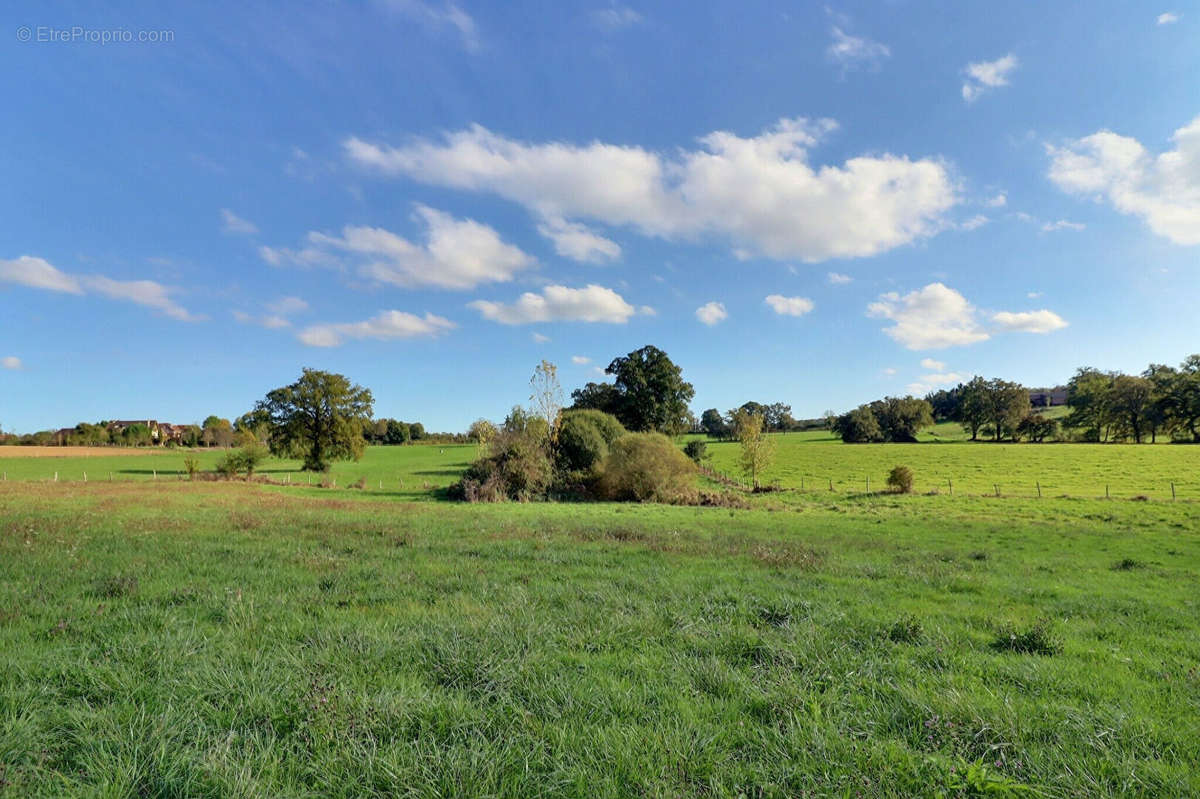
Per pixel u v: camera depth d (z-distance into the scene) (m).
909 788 3.60
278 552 12.78
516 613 7.58
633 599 8.77
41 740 3.95
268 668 5.34
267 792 3.45
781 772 3.77
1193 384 91.81
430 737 4.11
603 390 69.94
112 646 5.93
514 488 36.38
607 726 4.39
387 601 8.64
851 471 59.66
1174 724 4.75
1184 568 14.38
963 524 24.05
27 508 21.16
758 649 6.34
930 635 7.14
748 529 20.94
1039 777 3.75
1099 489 42.88
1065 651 6.81
